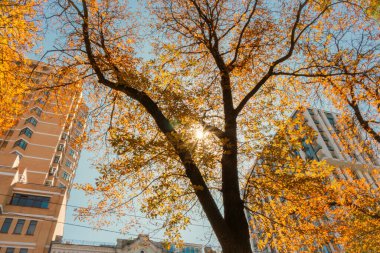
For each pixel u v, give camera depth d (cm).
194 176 542
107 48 926
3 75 820
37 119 5469
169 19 953
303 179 696
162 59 693
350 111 1100
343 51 904
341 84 1021
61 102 976
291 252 852
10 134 5169
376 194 1276
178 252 3503
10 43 841
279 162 714
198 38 873
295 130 722
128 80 677
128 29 995
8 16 770
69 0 775
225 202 528
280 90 952
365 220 1144
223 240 476
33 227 3494
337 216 1127
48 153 5172
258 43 921
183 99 661
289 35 934
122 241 3500
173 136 536
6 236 3322
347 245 1223
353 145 1208
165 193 589
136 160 577
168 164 615
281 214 815
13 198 3662
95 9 863
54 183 5119
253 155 740
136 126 872
